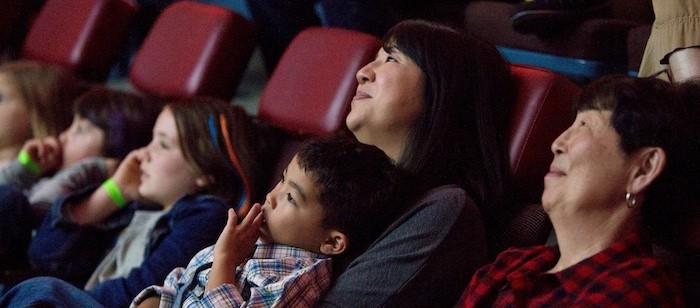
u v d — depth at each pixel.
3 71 4.75
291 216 2.75
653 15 4.18
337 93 3.81
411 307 2.60
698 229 2.47
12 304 2.90
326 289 2.71
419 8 5.24
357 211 2.75
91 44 5.29
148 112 4.46
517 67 3.26
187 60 4.57
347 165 2.76
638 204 2.33
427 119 2.99
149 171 3.75
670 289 2.21
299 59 4.00
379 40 3.85
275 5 5.69
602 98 2.37
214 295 2.60
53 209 3.87
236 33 4.54
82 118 4.45
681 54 2.99
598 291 2.20
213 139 3.71
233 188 3.76
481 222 2.75
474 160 3.02
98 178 4.31
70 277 3.82
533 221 2.97
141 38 7.42
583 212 2.34
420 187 2.93
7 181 4.40
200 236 3.46
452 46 3.04
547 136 3.12
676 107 2.34
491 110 3.07
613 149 2.32
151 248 3.56
